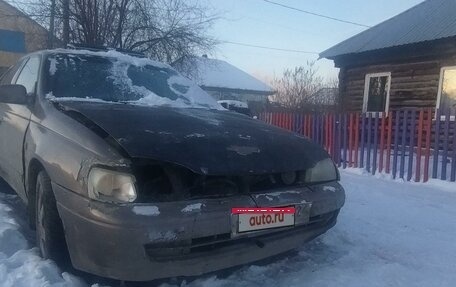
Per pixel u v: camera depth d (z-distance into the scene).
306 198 2.87
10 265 2.84
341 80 14.29
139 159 2.43
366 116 7.68
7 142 3.86
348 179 6.83
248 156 2.70
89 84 3.74
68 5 13.54
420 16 12.86
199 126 2.96
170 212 2.35
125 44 15.07
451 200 5.47
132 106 3.32
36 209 3.11
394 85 12.63
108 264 2.35
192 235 2.39
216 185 2.58
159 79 4.21
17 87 3.50
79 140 2.66
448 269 3.22
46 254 2.84
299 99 22.52
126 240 2.28
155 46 15.56
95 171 2.41
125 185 2.35
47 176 2.88
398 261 3.35
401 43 11.31
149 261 2.34
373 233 3.99
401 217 4.58
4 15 15.45
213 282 2.85
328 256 3.41
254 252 2.67
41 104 3.37
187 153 2.53
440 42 10.95
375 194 5.66
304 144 3.20
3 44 22.12
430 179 6.63
